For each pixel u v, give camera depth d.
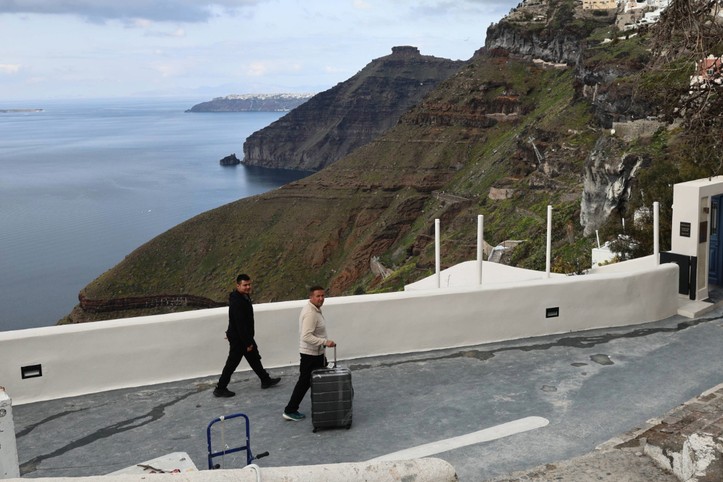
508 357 10.15
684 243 12.58
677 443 5.71
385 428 7.82
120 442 7.64
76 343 8.92
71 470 7.01
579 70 129.25
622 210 67.75
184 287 196.62
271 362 9.86
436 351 10.44
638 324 11.73
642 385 8.98
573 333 11.25
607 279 11.43
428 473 3.70
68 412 8.47
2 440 4.61
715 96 10.95
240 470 3.47
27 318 185.38
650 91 12.04
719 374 9.31
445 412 8.23
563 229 86.69
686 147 13.34
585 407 8.28
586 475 5.73
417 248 164.25
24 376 8.73
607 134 74.69
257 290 197.38
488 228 119.56
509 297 10.84
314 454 7.21
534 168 133.88
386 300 10.17
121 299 190.62
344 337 10.04
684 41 9.91
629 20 128.25
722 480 4.79
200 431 7.88
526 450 7.12
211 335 9.55
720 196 13.68
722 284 13.84
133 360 9.21
